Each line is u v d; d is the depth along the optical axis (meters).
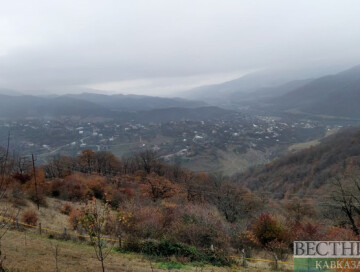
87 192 33.84
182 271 12.55
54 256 12.61
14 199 25.52
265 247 19.02
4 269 9.57
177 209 24.56
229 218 30.94
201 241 17.20
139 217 19.70
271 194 48.69
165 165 57.44
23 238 15.47
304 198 37.53
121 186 42.47
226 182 45.09
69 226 21.22
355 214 26.55
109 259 13.44
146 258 14.26
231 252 17.03
